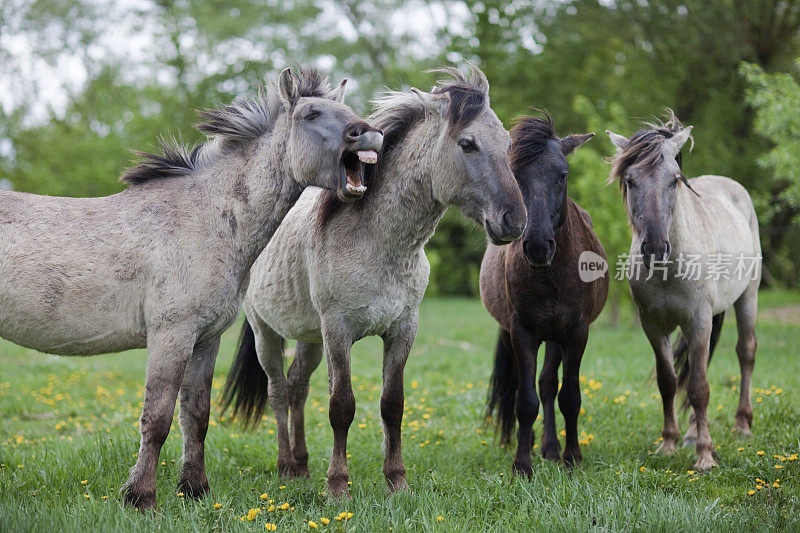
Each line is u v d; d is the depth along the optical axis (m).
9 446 8.12
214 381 13.91
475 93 5.62
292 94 5.51
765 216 18.48
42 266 5.18
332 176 5.25
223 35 33.56
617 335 19.19
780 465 6.53
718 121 28.56
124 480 6.50
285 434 7.26
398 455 6.27
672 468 7.24
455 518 5.27
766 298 28.70
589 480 6.49
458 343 19.75
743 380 8.87
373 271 5.87
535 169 6.55
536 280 6.86
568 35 32.06
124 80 34.69
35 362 16.06
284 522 5.23
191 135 27.70
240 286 5.69
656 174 7.14
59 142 27.55
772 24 28.88
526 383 7.01
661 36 30.47
